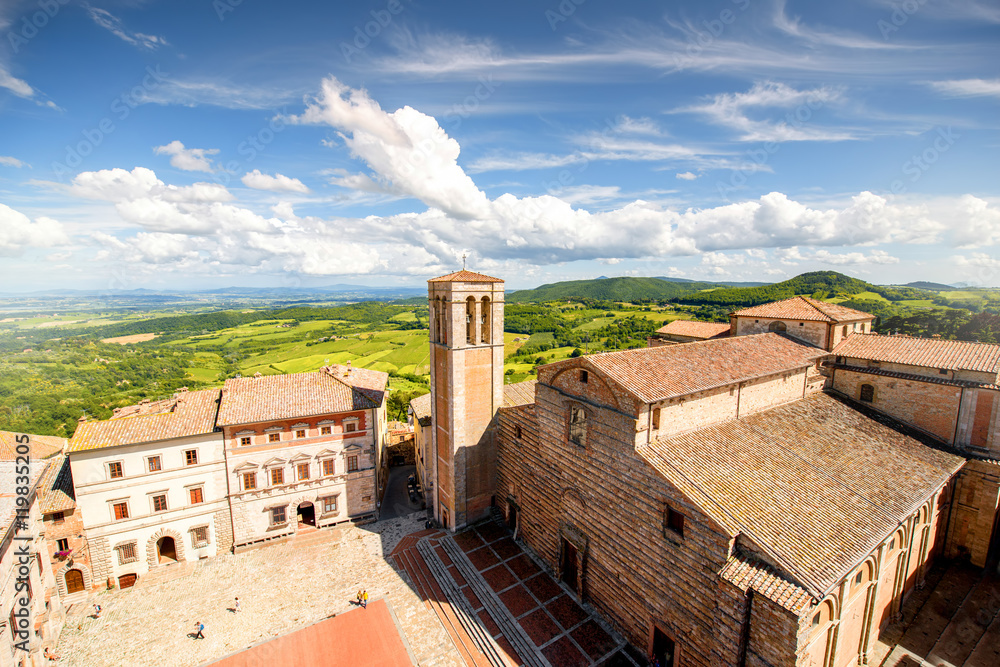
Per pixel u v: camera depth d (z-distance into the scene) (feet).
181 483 140.15
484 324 153.17
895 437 120.06
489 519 158.51
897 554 100.53
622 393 98.73
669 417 100.32
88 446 128.16
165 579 135.44
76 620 120.57
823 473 99.55
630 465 98.68
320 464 157.79
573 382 114.01
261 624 117.70
